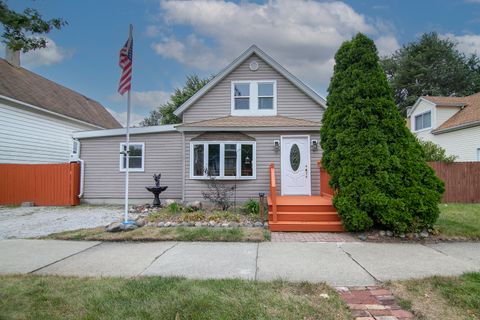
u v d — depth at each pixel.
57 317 3.13
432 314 3.19
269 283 4.04
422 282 4.06
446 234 6.83
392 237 6.78
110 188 13.14
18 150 14.40
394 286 3.96
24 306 3.39
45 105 15.95
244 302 3.41
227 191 10.73
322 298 3.57
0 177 12.94
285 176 11.37
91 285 3.98
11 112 14.08
